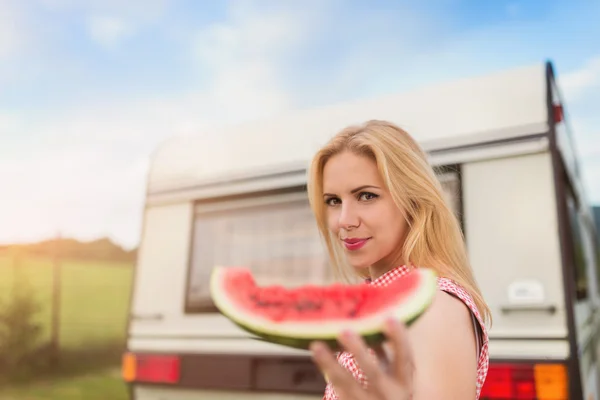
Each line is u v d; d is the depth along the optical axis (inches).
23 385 492.1
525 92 147.8
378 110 167.3
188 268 188.7
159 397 184.7
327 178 63.9
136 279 197.9
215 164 192.2
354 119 169.3
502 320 138.1
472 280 61.7
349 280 81.0
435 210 61.5
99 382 494.6
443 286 52.9
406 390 36.4
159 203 200.7
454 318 49.7
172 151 203.6
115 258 609.6
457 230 62.7
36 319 535.2
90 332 552.4
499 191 145.0
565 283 133.6
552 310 133.5
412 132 160.1
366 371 35.5
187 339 182.5
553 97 149.4
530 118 145.4
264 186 180.5
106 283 589.0
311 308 42.9
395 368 36.3
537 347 133.2
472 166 149.8
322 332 40.1
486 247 143.1
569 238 138.2
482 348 54.7
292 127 180.5
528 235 139.6
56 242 581.9
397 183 60.2
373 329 39.4
